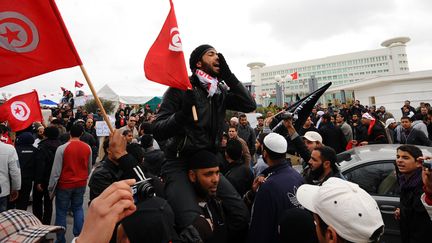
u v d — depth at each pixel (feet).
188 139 8.35
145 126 22.53
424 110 34.76
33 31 6.47
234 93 9.21
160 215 5.20
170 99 8.41
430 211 8.76
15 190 15.76
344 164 15.56
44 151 18.33
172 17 8.09
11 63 6.55
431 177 8.58
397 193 13.74
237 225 8.91
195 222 7.30
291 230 5.75
